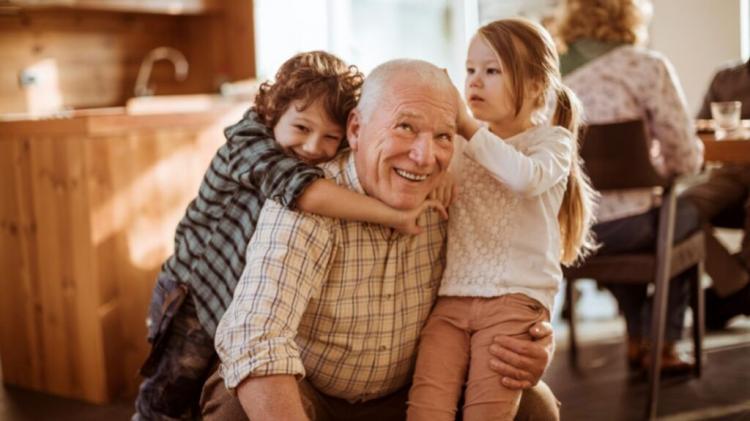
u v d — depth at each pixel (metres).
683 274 3.20
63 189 3.17
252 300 1.44
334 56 1.70
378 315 1.56
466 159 1.67
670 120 2.81
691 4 5.24
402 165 1.47
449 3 6.37
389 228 1.55
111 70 5.41
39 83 5.05
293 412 1.38
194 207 1.84
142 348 3.28
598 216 2.87
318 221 1.49
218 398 1.55
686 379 3.20
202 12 5.54
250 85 4.95
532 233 1.61
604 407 2.95
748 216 3.47
